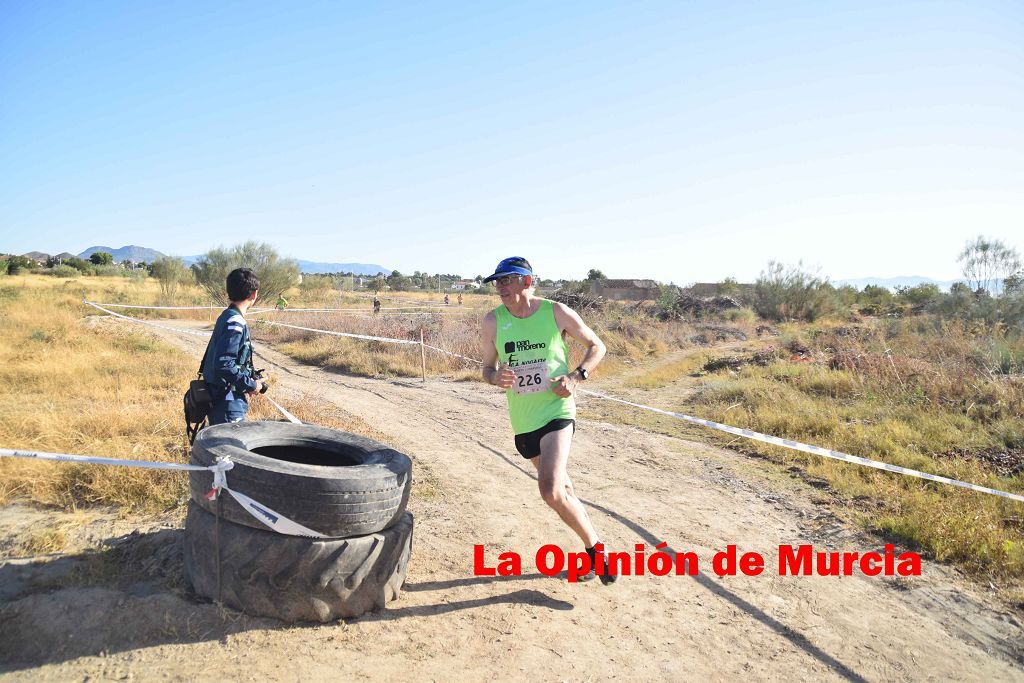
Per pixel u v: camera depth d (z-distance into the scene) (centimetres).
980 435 763
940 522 509
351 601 331
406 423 855
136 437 614
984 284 2158
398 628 335
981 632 377
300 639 311
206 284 3306
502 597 383
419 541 457
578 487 618
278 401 857
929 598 416
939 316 2109
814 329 2577
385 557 342
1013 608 406
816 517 559
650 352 1856
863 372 1131
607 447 787
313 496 315
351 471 335
